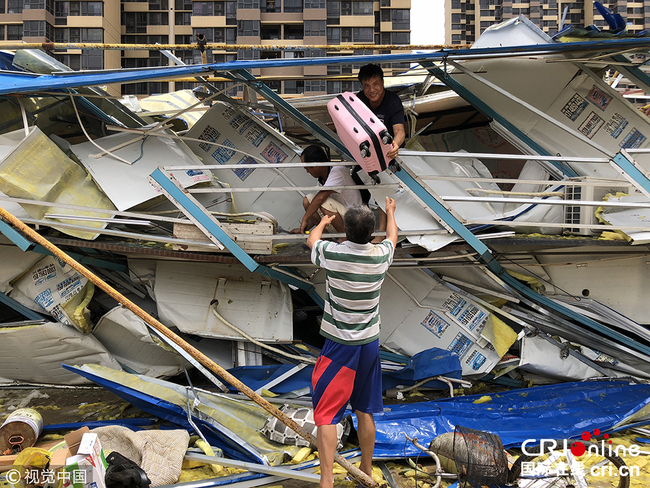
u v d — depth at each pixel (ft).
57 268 14.78
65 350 14.43
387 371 14.56
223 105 16.93
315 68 99.50
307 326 17.93
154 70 12.28
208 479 9.73
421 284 15.30
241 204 16.43
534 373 15.39
